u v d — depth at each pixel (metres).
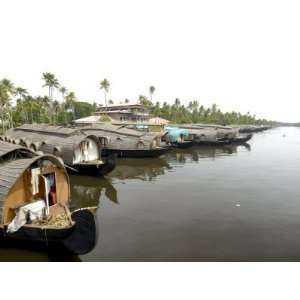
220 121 119.88
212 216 15.45
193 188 21.39
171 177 25.27
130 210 16.23
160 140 40.59
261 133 111.94
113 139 34.38
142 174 26.47
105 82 93.06
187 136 49.16
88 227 10.37
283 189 21.38
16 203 11.79
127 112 64.25
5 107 65.12
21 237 11.02
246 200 18.47
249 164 32.66
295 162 34.25
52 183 13.70
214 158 37.50
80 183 22.31
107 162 22.77
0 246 11.57
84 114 95.44
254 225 14.22
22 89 76.19
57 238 10.62
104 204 17.30
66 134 25.91
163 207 16.84
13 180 11.32
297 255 11.13
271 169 29.55
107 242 12.04
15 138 28.36
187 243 12.05
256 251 11.42
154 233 13.07
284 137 85.38
